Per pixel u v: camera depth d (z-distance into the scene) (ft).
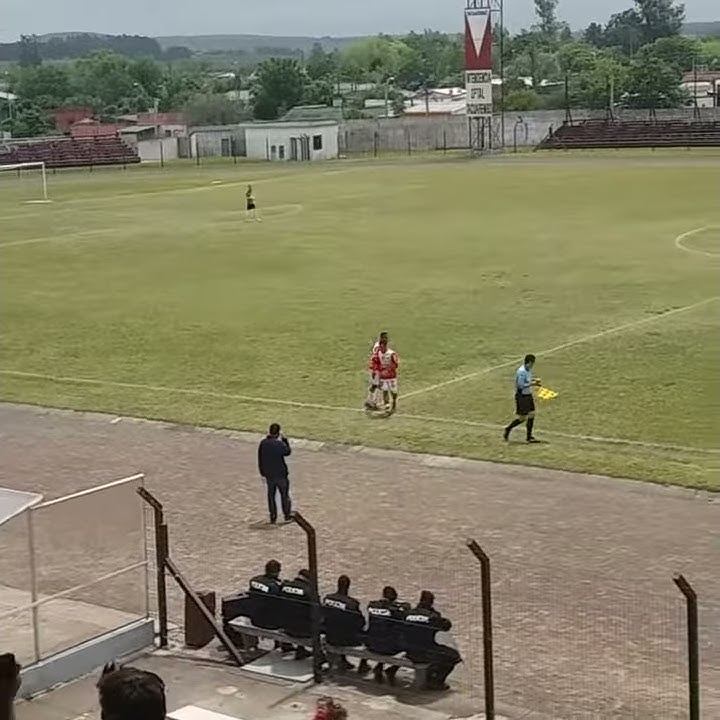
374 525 82.64
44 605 62.59
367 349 138.82
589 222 248.52
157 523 62.44
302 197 320.29
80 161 472.85
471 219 260.62
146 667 59.16
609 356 130.72
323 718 36.65
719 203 272.92
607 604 67.05
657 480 89.92
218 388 124.57
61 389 126.52
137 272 201.57
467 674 58.39
